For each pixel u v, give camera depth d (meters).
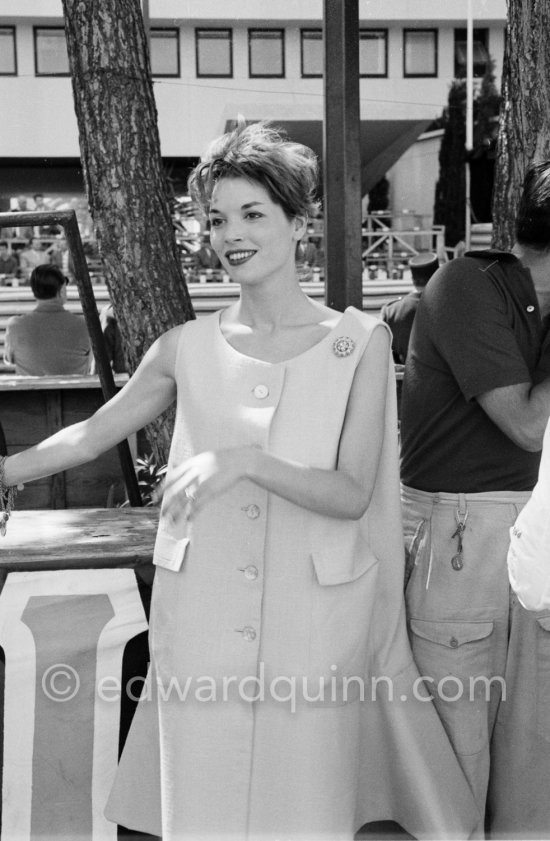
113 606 2.25
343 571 1.85
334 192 3.11
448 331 2.04
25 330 6.09
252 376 1.84
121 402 2.01
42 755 2.24
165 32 7.06
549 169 2.09
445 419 2.10
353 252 3.13
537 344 2.07
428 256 5.77
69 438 2.03
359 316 1.88
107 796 2.27
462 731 2.14
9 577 2.22
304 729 1.86
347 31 3.02
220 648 1.84
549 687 2.10
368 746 2.14
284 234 1.83
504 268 2.07
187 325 1.96
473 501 2.09
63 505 5.23
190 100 7.10
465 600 2.10
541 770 2.15
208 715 1.86
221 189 1.81
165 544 1.91
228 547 1.84
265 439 1.80
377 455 1.85
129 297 3.11
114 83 3.03
